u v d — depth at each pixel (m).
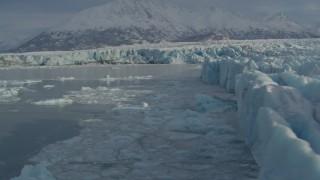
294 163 5.96
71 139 13.56
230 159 10.98
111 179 9.66
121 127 15.44
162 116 17.41
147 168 10.45
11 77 43.62
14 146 13.05
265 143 7.68
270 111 8.34
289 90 10.12
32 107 21.36
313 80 11.28
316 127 7.94
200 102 19.67
